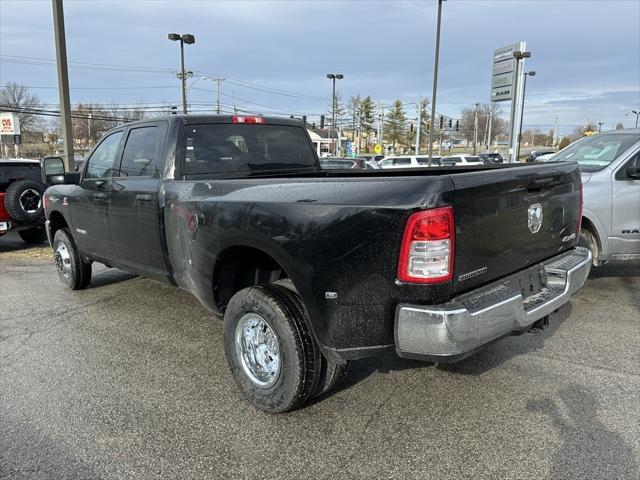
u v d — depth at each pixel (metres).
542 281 3.43
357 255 2.72
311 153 5.36
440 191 2.56
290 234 2.98
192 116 4.43
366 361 4.12
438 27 28.36
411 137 83.94
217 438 3.07
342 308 2.82
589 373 3.83
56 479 2.71
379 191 2.69
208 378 3.91
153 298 6.07
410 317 2.61
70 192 5.78
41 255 9.38
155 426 3.22
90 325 5.15
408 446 2.95
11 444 3.04
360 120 83.06
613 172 5.88
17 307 5.83
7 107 44.19
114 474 2.75
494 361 4.07
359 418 3.26
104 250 5.37
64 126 11.72
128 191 4.63
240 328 3.43
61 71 11.52
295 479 2.68
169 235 4.19
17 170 10.46
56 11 11.25
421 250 2.56
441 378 3.79
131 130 4.89
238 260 3.75
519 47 19.20
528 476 2.65
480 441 2.97
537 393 3.54
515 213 3.08
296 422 3.23
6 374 4.02
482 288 2.91
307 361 3.08
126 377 3.94
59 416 3.36
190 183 3.94
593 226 5.91
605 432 3.03
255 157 4.80
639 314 5.16
